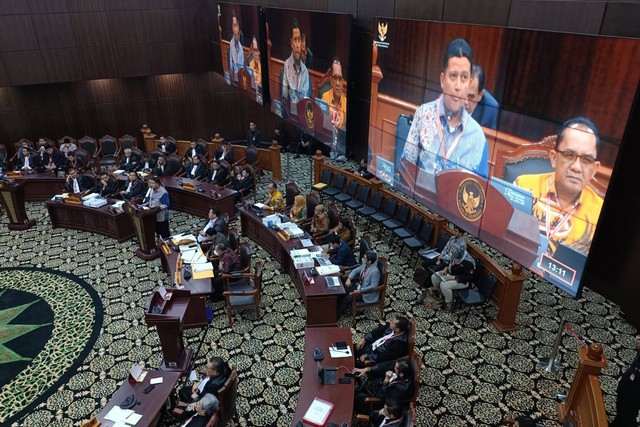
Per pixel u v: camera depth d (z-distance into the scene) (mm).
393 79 8438
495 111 6242
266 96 13203
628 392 4742
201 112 17109
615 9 4855
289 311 7512
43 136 15797
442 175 7582
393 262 8719
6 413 5750
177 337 6105
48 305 7781
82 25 14016
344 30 9055
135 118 16562
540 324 6934
